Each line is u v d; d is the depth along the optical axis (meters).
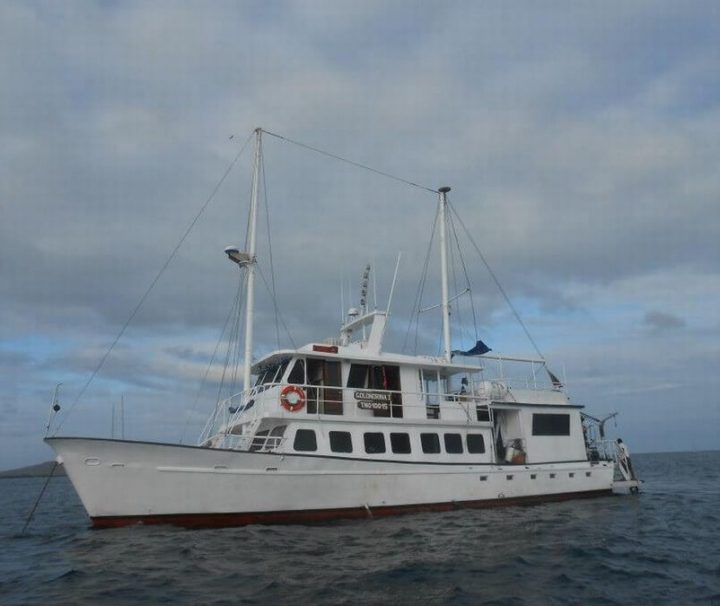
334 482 18.80
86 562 13.91
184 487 17.22
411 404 21.56
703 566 14.05
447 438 21.48
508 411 24.22
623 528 18.95
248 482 17.78
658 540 17.12
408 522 18.67
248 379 21.11
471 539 16.56
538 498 22.91
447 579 12.64
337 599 11.19
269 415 18.66
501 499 21.84
